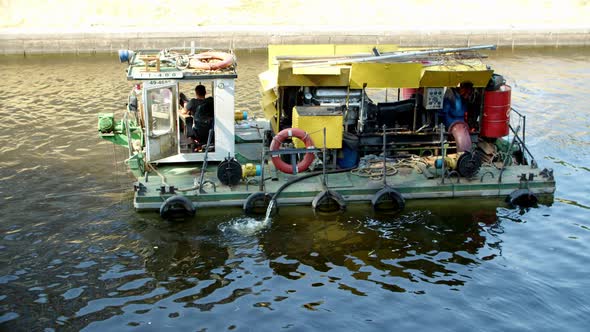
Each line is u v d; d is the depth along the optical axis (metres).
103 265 11.70
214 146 14.65
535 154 17.28
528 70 26.91
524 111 20.95
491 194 13.90
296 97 14.83
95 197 14.46
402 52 15.44
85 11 32.62
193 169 14.46
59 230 12.95
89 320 10.15
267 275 11.39
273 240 12.48
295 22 33.00
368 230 12.84
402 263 11.80
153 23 32.16
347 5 34.97
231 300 10.68
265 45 30.52
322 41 30.58
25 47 29.38
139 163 14.07
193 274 11.43
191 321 10.13
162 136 14.30
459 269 11.63
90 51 29.73
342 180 13.91
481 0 36.28
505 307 10.57
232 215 13.27
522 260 11.95
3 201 14.27
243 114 17.92
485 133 14.80
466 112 14.88
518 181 13.91
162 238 12.56
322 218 13.21
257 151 15.45
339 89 14.48
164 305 10.54
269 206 13.09
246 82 24.48
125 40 29.80
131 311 10.38
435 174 14.10
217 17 33.09
